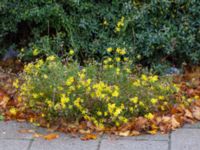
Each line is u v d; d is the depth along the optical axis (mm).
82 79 2314
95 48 2811
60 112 2281
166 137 2176
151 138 2168
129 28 2840
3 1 2789
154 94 2402
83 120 2299
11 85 2672
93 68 2432
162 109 2385
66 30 2816
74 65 2426
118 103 2295
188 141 2137
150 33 2807
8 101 2516
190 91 2613
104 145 2109
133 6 2826
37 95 2314
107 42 2811
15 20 2828
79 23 2840
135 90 2359
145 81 2445
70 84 2273
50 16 2818
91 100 2285
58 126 2258
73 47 2791
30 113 2389
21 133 2223
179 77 2807
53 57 2430
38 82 2355
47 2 2811
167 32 2791
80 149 2082
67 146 2105
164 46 2795
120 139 2162
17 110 2408
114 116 2223
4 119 2352
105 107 2277
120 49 2699
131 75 2576
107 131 2219
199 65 2953
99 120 2266
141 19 2812
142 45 2807
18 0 2824
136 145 2107
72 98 2277
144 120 2260
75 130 2223
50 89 2328
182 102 2471
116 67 2547
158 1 2807
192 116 2344
